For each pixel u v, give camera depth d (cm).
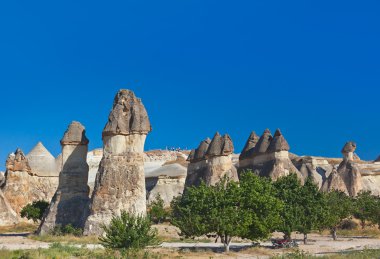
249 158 5656
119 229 2489
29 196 6284
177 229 4294
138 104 4100
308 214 3472
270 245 3359
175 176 7388
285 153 5200
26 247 2892
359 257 2367
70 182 4134
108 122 3997
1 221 5366
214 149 5059
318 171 8538
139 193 3859
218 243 3456
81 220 3884
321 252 2858
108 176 3844
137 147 3972
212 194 2903
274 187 3531
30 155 6956
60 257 2233
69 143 4222
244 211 2842
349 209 4259
